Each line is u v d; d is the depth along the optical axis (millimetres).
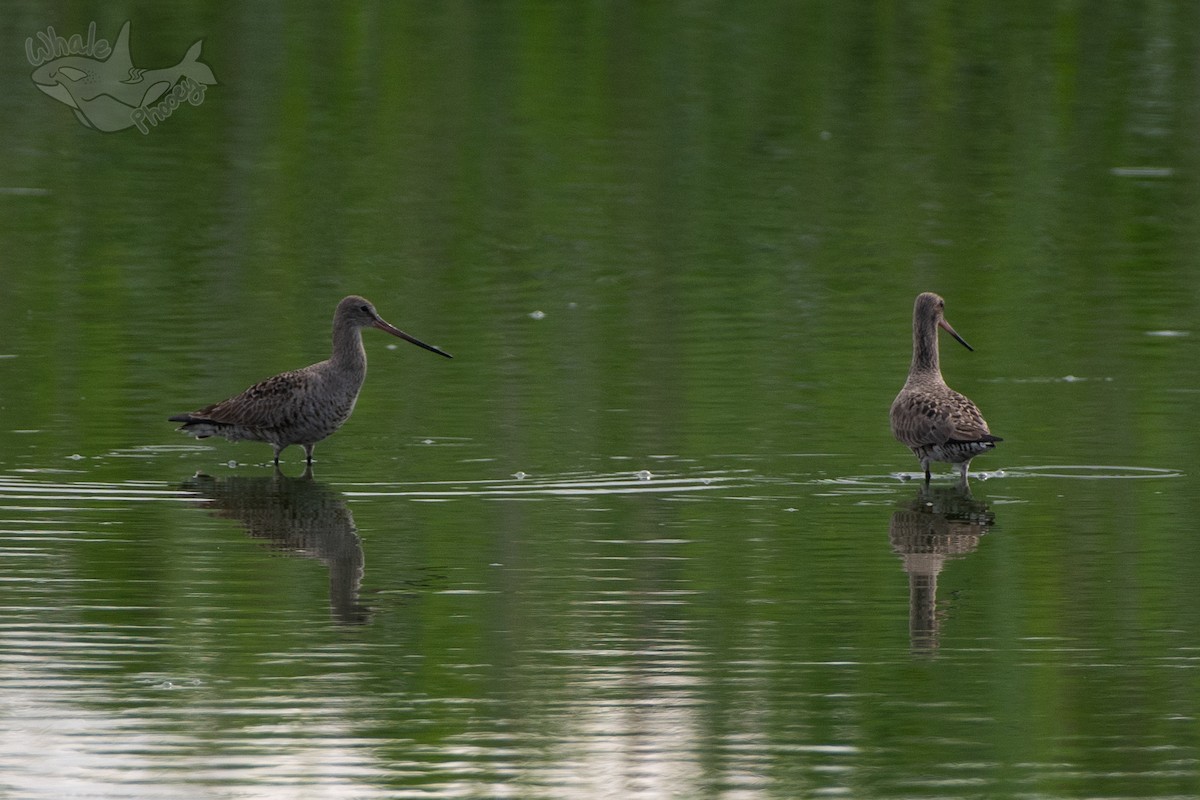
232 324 22312
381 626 12648
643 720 10922
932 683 11547
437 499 16047
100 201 28688
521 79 35406
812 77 35531
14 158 31125
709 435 18047
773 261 25750
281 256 25891
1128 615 12883
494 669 11789
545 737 10672
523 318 22906
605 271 25281
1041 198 29078
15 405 18906
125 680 11555
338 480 16750
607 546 14609
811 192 29469
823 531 15047
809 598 13305
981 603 13172
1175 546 14523
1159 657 12016
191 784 9977
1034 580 13680
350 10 38531
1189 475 16672
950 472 16953
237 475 17000
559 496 16094
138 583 13602
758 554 14375
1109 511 15578
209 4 38250
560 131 32719
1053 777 10109
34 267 25016
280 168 30750
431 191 29500
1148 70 35656
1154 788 9953
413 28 37844
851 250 26359
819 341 21766
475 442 17938
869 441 17922
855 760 10344
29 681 11523
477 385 20016
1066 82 35125
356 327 17625
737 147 31984
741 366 20672
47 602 13109
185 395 19328
